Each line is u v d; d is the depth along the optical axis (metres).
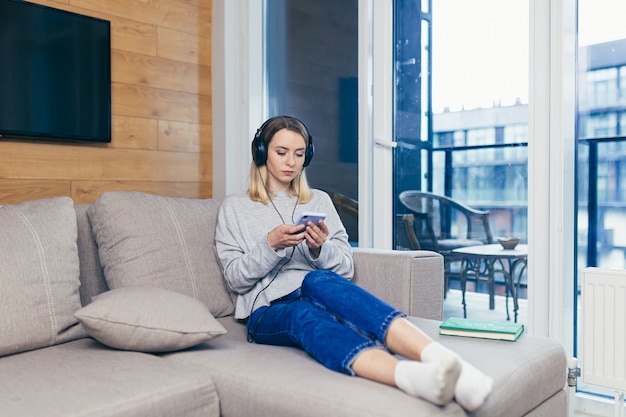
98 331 1.49
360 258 2.04
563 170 2.09
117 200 1.89
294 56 2.87
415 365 1.21
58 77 2.33
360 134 2.56
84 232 1.90
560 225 2.08
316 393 1.26
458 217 2.40
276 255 1.74
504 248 2.27
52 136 2.31
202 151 2.91
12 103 2.20
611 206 2.11
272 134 1.95
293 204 2.01
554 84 2.07
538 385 1.46
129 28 2.59
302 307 1.57
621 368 1.82
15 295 1.52
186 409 1.32
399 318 1.41
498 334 1.62
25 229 1.62
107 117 2.49
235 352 1.54
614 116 2.08
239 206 1.97
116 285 1.83
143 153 2.65
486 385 1.17
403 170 2.56
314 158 2.78
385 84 2.55
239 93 2.94
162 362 1.45
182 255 1.93
